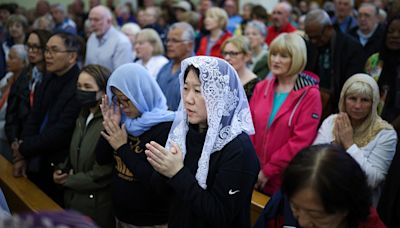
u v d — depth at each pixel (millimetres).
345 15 4766
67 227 688
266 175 2508
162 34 5656
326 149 1143
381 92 2963
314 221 1132
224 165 1534
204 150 1549
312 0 9172
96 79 2367
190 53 3424
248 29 4352
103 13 4484
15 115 3361
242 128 1591
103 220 2367
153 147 1557
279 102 2621
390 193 1891
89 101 2348
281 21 5117
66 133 2611
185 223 1649
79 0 8773
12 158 3391
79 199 2377
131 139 2080
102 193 2348
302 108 2510
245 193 1546
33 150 2666
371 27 4430
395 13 3123
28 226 659
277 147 2549
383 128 2252
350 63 3314
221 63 1574
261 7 6570
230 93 1579
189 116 1609
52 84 2861
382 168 2195
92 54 4609
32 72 3332
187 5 7277
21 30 5953
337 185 1055
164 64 3818
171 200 1805
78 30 7902
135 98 2061
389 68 2947
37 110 2922
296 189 1097
